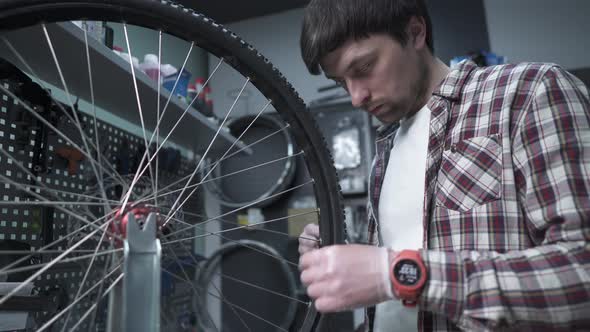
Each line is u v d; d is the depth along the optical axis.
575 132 0.46
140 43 1.84
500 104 0.57
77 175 0.98
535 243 0.51
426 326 0.56
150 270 0.42
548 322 0.40
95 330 0.86
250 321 2.01
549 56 2.11
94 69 0.86
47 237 0.83
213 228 2.18
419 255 0.44
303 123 0.69
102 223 0.54
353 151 2.04
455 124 0.62
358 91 0.63
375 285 0.43
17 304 0.54
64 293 0.83
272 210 2.13
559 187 0.45
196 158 1.75
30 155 0.85
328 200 0.69
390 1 0.59
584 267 0.40
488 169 0.56
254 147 2.21
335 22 0.58
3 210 0.79
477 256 0.44
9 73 0.75
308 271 0.46
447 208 0.58
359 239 1.94
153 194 0.58
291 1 2.46
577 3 2.13
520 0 2.21
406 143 0.74
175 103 1.08
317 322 0.66
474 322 0.42
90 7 0.55
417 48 0.65
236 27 2.64
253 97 2.44
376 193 0.80
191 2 2.43
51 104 0.84
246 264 2.10
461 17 2.26
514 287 0.41
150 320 0.40
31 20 0.54
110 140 1.17
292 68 2.47
